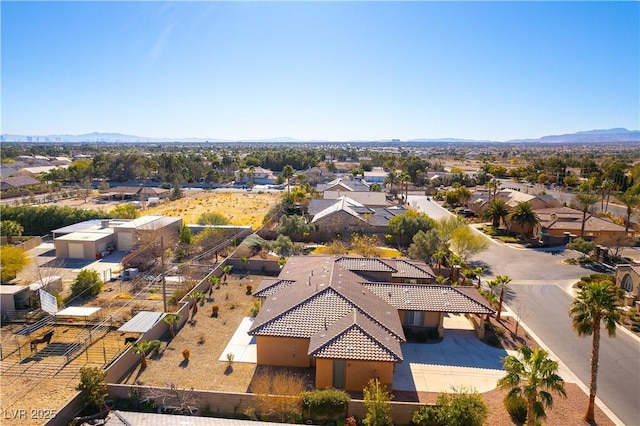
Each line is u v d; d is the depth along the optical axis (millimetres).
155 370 26797
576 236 62844
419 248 51125
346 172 165750
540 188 118688
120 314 35625
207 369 27047
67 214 69562
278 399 22062
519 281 46375
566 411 23219
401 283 38938
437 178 134000
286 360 27500
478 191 107438
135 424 20812
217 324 33781
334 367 24703
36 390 24438
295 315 28188
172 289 42344
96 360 28094
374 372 24438
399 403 21828
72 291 39594
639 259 54031
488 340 31344
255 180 147000
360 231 63938
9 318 34844
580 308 22188
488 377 26688
